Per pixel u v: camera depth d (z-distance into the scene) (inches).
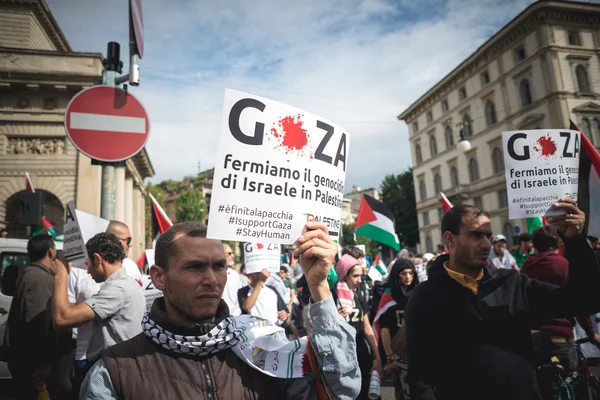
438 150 1683.1
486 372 85.6
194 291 56.0
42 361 149.3
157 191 2031.3
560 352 131.9
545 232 147.3
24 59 755.4
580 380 132.9
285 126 64.6
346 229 2187.5
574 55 1171.3
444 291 95.0
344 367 54.2
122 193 768.3
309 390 59.8
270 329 63.1
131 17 168.7
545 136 121.3
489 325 88.8
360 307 173.2
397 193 2063.2
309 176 66.2
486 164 1423.5
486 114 1422.2
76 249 123.4
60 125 770.2
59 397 167.0
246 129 61.4
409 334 96.7
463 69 1507.1
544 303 89.4
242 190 60.0
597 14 1186.6
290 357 58.9
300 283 201.3
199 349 54.6
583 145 133.0
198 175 3152.1
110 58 180.2
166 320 56.0
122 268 114.9
